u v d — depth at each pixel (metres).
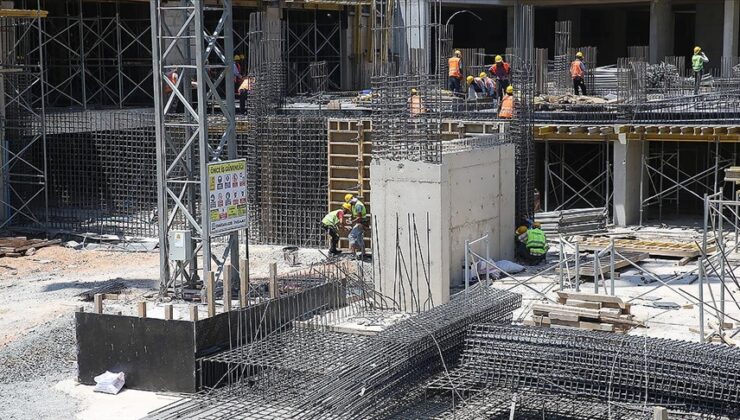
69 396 28.14
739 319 32.78
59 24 69.81
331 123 46.00
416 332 26.83
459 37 94.69
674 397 24.17
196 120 36.75
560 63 66.69
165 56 34.66
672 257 42.97
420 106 36.53
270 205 47.81
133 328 28.34
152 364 28.23
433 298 35.16
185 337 27.80
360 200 45.00
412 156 35.72
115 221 50.81
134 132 50.97
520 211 44.66
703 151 56.41
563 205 53.31
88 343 28.88
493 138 41.94
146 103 71.38
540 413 24.80
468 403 25.41
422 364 26.36
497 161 41.22
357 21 78.31
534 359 25.67
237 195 34.88
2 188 51.94
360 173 45.44
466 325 27.70
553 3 82.25
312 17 82.06
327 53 82.25
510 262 41.53
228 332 28.88
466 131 44.66
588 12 96.00
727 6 76.75
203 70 33.75
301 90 79.31
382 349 26.23
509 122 44.06
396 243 35.59
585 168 59.62
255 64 47.91
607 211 50.28
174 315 32.12
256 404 25.41
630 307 33.28
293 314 31.45
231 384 27.47
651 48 80.81
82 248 48.00
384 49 53.41
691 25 99.19
